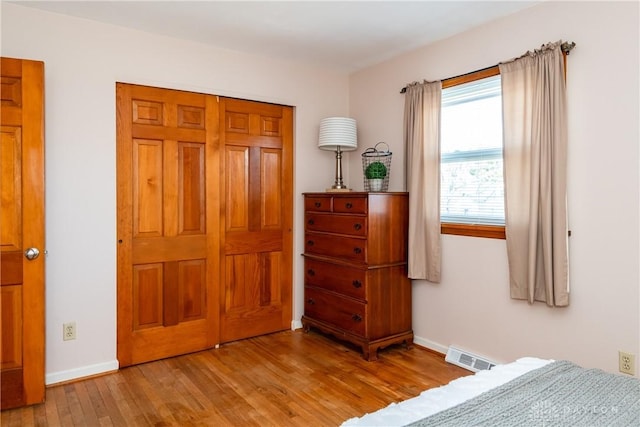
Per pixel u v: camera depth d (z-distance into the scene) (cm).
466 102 303
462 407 118
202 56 322
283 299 374
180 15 271
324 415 228
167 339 310
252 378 275
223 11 266
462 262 302
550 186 244
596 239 233
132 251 296
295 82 371
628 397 123
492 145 286
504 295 277
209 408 236
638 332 217
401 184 348
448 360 304
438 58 317
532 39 259
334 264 339
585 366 238
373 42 320
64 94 268
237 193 346
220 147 334
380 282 314
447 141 317
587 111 235
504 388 130
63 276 269
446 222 317
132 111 294
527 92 255
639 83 215
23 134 237
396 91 354
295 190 374
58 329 268
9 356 235
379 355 317
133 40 293
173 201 312
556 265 241
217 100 332
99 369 282
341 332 329
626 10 219
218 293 335
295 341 348
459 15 273
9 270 235
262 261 362
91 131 278
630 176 219
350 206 322
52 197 264
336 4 257
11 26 252
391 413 119
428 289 327
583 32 236
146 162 301
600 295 232
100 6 257
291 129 375
